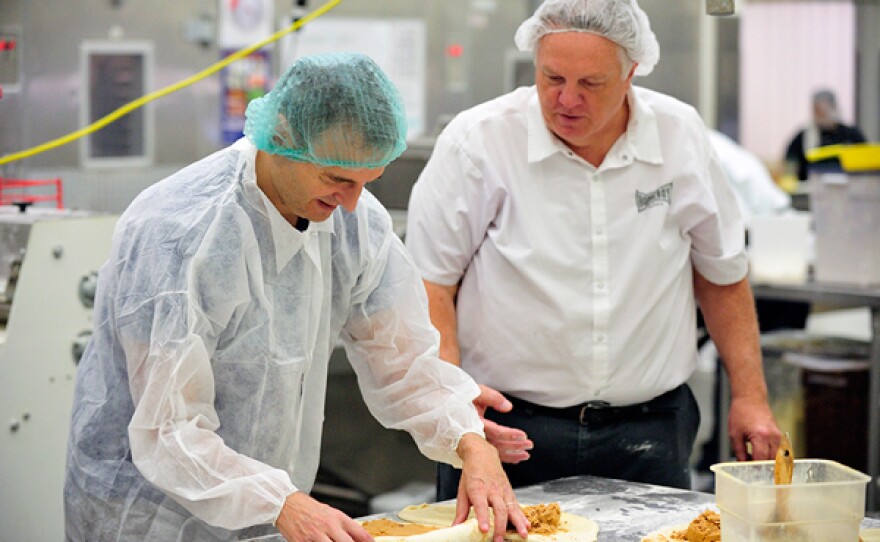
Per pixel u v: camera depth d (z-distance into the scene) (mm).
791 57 8125
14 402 2533
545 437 2227
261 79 4590
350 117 1577
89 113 3951
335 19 4969
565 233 2195
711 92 6043
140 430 1614
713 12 2023
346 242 1835
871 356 3430
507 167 2209
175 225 1658
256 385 1745
